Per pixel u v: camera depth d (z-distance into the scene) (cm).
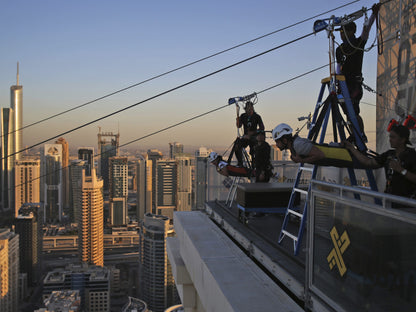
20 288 14188
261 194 616
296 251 424
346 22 443
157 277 14588
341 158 348
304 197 675
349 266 264
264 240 520
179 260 691
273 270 423
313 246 318
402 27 493
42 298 14062
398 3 507
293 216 623
